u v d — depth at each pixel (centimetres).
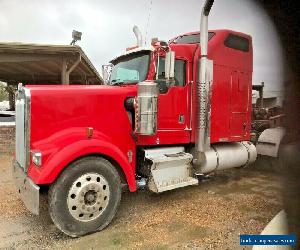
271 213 410
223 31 542
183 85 489
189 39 552
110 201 368
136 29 551
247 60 587
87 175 351
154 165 435
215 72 528
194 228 364
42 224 382
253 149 617
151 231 358
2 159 769
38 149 346
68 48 861
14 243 330
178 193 518
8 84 1734
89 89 394
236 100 570
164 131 468
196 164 504
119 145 418
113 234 352
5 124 838
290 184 77
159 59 456
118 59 521
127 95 429
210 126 520
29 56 872
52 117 364
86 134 376
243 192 522
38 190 326
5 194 492
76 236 344
